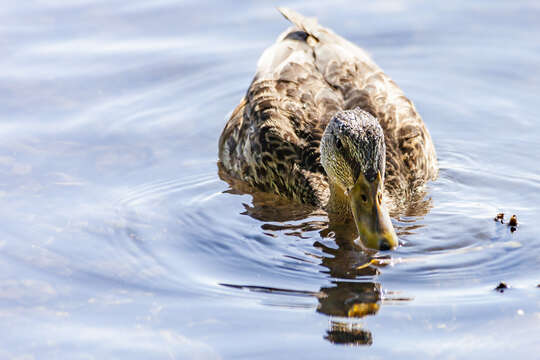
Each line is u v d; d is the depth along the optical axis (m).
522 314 9.58
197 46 18.14
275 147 13.70
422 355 8.91
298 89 14.37
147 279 10.78
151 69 17.41
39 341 9.45
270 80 14.78
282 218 12.70
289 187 13.50
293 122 13.88
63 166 14.11
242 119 14.80
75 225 12.25
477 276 10.54
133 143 15.04
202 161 14.66
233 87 16.89
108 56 17.80
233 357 9.01
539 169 13.77
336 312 9.86
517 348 8.95
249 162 14.12
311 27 15.79
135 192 13.42
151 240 11.84
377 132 11.63
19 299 10.33
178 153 14.85
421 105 16.27
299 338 9.34
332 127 12.25
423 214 12.41
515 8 19.11
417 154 13.52
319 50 15.18
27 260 11.27
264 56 15.72
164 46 18.16
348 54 15.16
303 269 10.98
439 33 18.38
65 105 16.16
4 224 12.24
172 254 11.45
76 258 11.34
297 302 10.13
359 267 10.95
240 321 9.73
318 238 11.92
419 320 9.58
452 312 9.70
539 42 17.81
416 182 13.33
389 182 12.98
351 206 11.81
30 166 14.02
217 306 10.09
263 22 19.00
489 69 17.12
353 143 11.66
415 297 10.11
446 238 11.59
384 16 19.06
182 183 13.88
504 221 11.98
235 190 13.93
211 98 16.62
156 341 9.38
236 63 17.55
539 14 18.81
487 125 15.45
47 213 12.61
